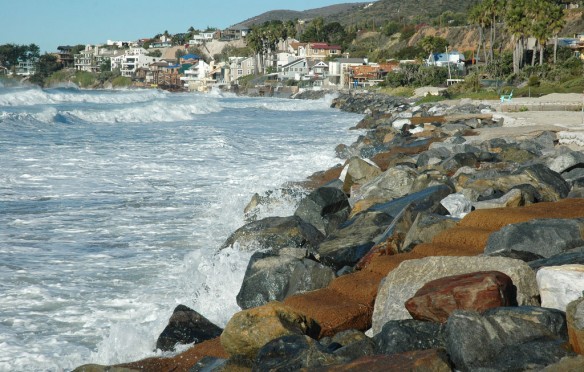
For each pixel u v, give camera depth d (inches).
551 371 201.6
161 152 1072.2
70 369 305.1
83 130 1448.1
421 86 4037.9
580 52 3754.9
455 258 303.6
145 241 523.2
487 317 238.2
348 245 447.2
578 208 437.1
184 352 310.8
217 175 845.8
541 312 240.8
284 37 6550.2
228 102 3459.6
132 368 293.9
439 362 221.1
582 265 278.4
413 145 1006.4
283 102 3619.6
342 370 225.1
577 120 1293.1
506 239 346.9
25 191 717.3
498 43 5073.8
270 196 637.3
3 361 309.6
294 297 332.5
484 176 628.7
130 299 391.5
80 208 639.8
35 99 2785.4
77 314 368.2
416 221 419.8
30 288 407.2
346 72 5300.2
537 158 730.8
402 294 294.7
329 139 1363.2
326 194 549.3
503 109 1669.5
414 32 6520.7
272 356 259.1
